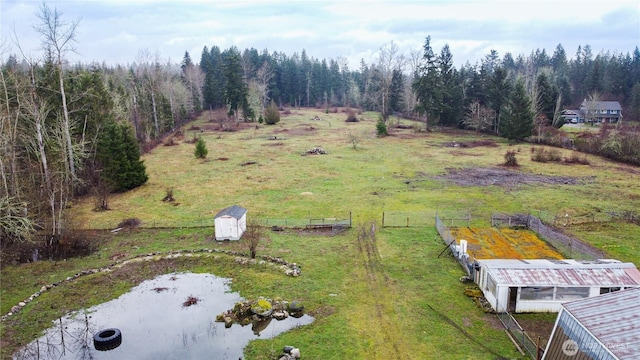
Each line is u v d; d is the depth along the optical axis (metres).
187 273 27.89
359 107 146.88
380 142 76.69
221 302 24.28
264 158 63.47
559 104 83.81
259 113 115.50
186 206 41.31
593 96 105.88
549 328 21.06
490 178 50.69
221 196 44.47
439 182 49.12
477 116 84.62
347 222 35.47
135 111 74.12
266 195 44.69
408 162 60.00
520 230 34.50
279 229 34.78
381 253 30.11
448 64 90.19
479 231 34.19
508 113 76.38
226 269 28.20
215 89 121.12
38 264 29.00
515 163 56.91
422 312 22.70
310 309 23.17
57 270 28.27
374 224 35.84
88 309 23.83
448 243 31.25
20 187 34.31
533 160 60.03
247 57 143.88
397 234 33.62
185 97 106.06
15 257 29.98
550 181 49.06
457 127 93.56
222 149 70.88
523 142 75.50
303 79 155.25
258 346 20.00
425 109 89.62
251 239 29.61
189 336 21.02
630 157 58.44
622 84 122.06
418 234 33.59
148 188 48.00
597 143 63.88
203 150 63.66
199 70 132.25
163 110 89.94
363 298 24.19
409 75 130.50
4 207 30.11
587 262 24.41
